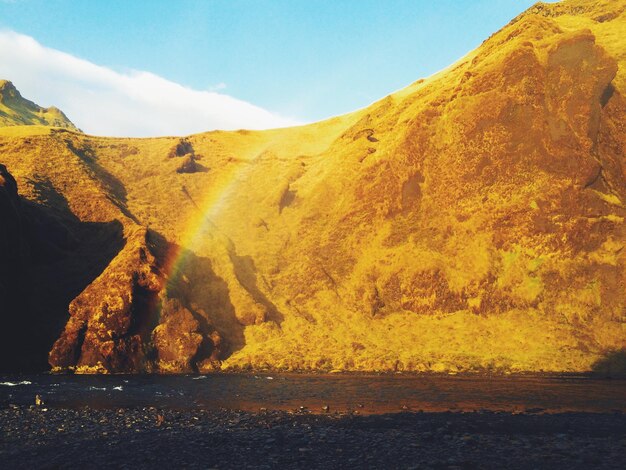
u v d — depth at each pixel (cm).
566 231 6925
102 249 7306
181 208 9394
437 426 2808
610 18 11356
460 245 7450
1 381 4556
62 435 2444
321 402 3684
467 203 7750
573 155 7294
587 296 6444
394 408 3438
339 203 9175
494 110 7962
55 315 6172
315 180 10244
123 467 1892
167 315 6091
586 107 7525
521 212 7231
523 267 6906
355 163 9731
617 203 7188
